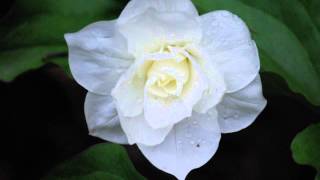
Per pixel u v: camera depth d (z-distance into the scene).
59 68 0.41
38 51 0.37
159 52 0.32
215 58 0.33
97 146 0.37
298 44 0.37
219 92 0.32
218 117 0.34
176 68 0.33
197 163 0.34
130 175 0.37
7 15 0.37
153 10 0.31
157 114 0.33
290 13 0.37
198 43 0.33
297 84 0.37
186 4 0.32
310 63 0.37
